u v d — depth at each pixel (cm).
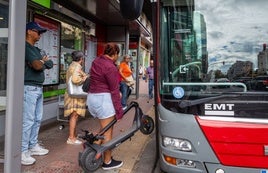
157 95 422
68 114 639
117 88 484
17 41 416
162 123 403
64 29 891
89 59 1100
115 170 510
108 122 485
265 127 356
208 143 369
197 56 410
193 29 415
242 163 360
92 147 432
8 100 416
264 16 400
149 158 588
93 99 483
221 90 394
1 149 477
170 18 424
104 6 920
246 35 402
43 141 656
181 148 382
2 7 515
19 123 433
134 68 1521
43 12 764
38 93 518
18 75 423
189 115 379
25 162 511
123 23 1241
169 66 415
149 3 490
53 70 832
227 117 368
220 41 406
